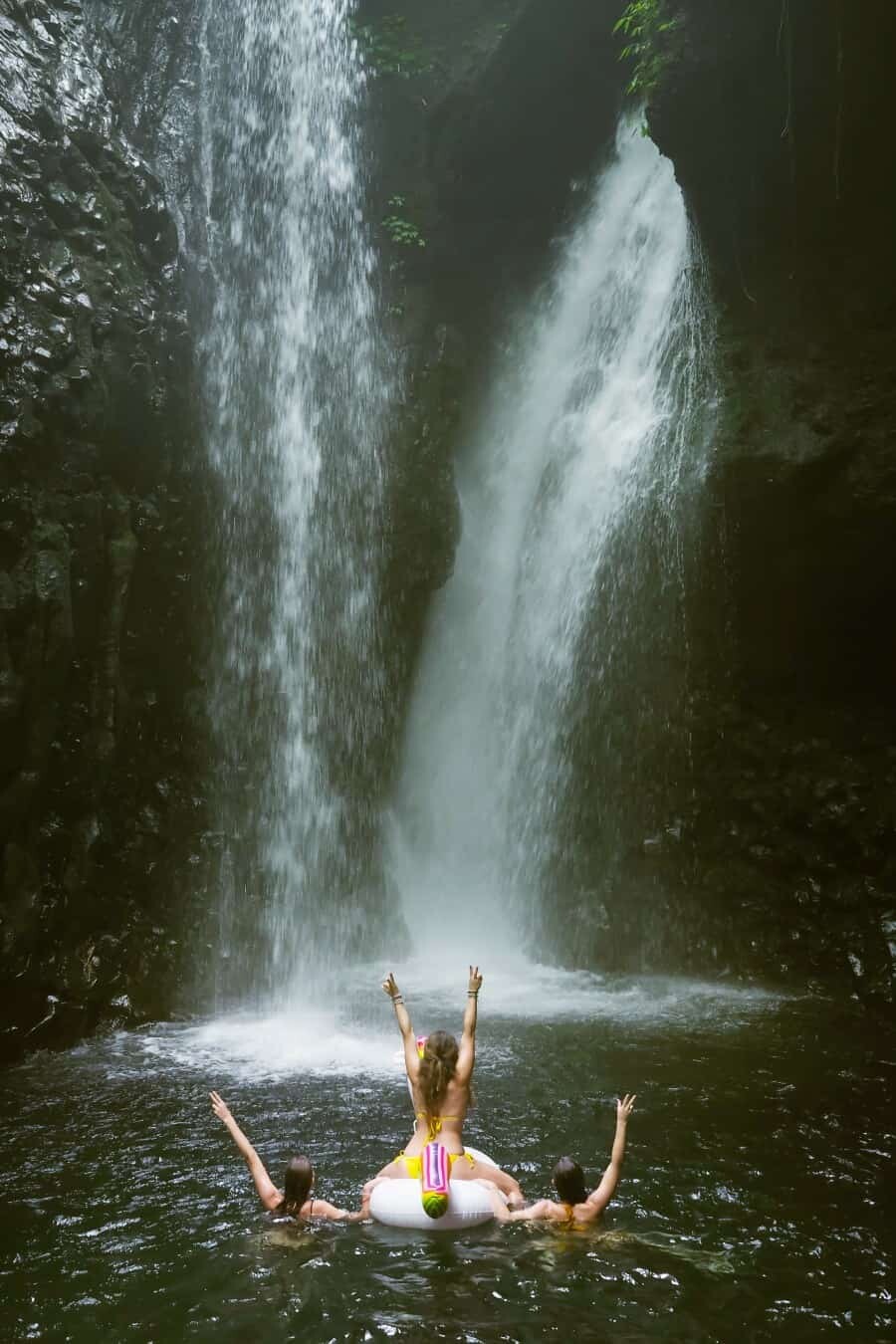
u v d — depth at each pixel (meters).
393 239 16.33
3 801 9.26
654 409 14.61
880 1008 11.09
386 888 14.43
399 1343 3.97
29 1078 8.36
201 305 13.08
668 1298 4.39
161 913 11.17
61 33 12.01
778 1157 6.38
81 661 10.41
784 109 12.16
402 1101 7.71
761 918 12.93
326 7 16.08
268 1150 6.57
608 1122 7.11
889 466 12.24
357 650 14.52
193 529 12.26
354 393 15.25
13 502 9.49
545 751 15.09
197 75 14.14
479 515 16.72
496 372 17.19
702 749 13.91
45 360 9.98
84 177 11.27
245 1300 4.39
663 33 12.34
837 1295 4.47
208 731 12.40
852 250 12.81
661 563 14.04
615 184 16.77
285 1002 11.43
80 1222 5.38
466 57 16.23
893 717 13.38
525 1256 4.75
